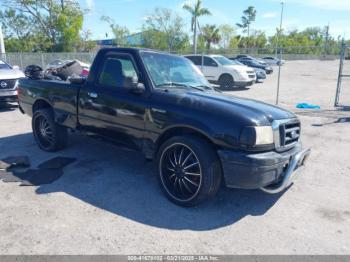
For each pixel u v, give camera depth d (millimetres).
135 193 3836
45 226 3059
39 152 5348
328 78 23172
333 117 8805
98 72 4414
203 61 16312
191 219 3264
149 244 2805
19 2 35500
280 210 3500
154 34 42156
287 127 3600
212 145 3371
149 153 3859
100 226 3080
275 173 3252
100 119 4332
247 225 3172
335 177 4488
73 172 4453
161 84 3959
